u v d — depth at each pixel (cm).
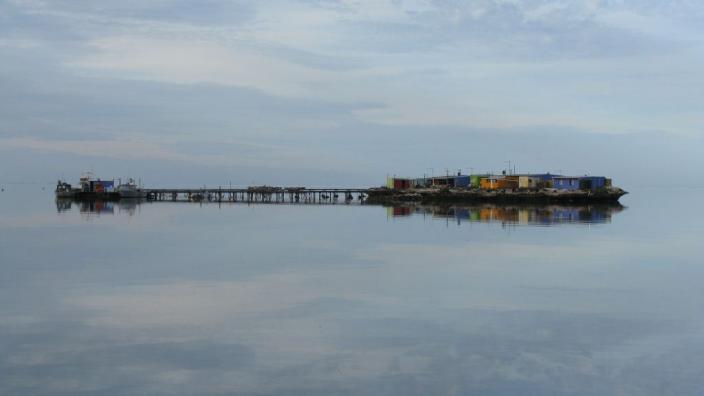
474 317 2530
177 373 1895
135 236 5906
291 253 4531
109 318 2520
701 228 6800
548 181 14088
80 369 1927
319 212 10400
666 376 1853
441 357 2025
